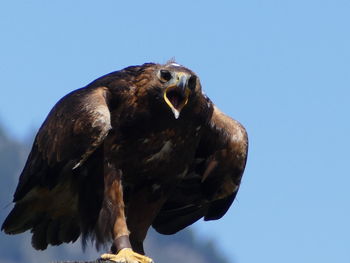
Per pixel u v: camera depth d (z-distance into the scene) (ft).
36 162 52.90
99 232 51.80
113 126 52.24
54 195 53.47
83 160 51.13
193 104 52.19
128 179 53.11
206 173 54.95
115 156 52.34
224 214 56.95
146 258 50.37
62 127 51.55
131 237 53.83
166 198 54.13
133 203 53.78
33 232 55.57
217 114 54.34
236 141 54.08
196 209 57.26
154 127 52.13
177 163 53.26
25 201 54.03
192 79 51.67
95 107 51.16
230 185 55.21
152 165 52.80
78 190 52.65
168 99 51.96
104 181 52.19
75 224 55.11
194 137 53.01
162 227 57.88
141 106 51.98
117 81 52.39
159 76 51.70
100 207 52.11
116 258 50.06
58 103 52.85
